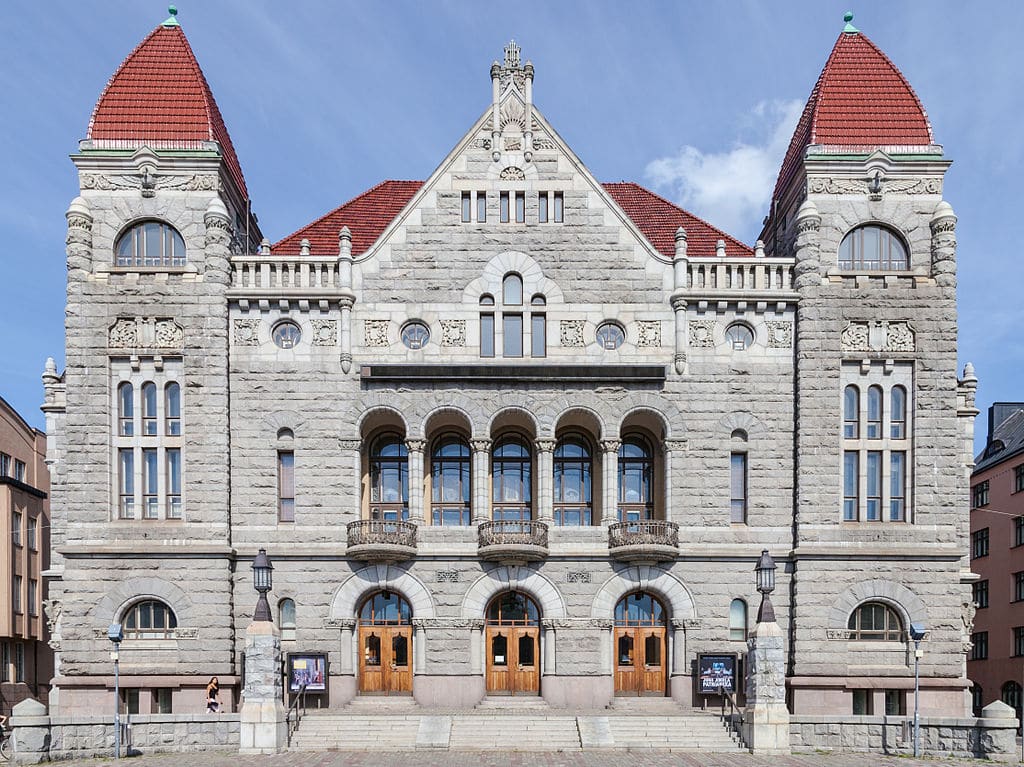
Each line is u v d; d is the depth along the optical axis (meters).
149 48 40.03
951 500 36.97
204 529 36.16
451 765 28.42
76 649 35.47
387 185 47.09
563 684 36.62
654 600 38.28
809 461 37.09
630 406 37.94
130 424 37.19
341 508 37.22
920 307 37.78
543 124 39.38
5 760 29.06
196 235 37.59
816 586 36.34
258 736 31.06
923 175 38.41
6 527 52.00
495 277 38.66
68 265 37.06
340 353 37.78
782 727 31.36
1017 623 56.34
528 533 36.38
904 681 35.69
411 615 37.84
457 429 40.12
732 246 42.69
